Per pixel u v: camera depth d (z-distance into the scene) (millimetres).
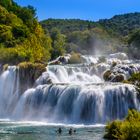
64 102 65312
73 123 61469
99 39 177125
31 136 43469
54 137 42469
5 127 53688
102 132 47062
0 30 109750
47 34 163375
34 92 70500
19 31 112688
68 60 107000
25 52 99000
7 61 93125
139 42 138125
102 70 82688
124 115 61438
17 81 79500
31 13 133250
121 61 100438
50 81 75938
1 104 79000
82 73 81875
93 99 62812
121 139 37094
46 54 121000
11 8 129125
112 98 62312
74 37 185125
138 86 65625
